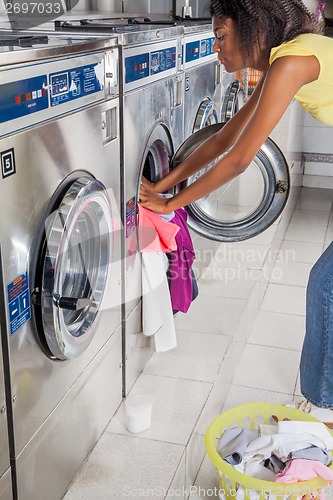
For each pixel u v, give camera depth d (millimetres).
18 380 1560
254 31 1775
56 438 1819
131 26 2443
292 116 4508
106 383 2180
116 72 2006
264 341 3094
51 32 2078
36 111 1519
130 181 2229
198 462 2227
